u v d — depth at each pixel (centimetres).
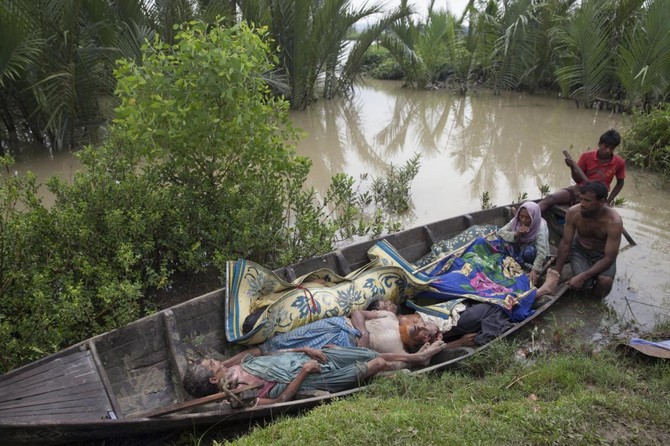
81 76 949
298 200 607
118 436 327
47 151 929
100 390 325
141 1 1020
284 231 566
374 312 440
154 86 530
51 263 443
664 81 1248
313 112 1463
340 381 379
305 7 1295
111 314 445
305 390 374
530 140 1159
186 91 527
